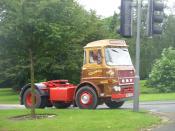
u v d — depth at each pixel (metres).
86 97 21.89
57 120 16.67
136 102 19.56
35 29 17.94
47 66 49.09
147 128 15.24
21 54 19.42
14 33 17.97
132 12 18.84
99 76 21.73
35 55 19.44
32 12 17.58
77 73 51.28
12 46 18.59
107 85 21.52
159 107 23.47
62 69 49.84
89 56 22.08
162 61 47.81
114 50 21.89
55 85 23.59
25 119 17.53
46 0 17.53
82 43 51.44
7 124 16.19
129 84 22.06
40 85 23.75
